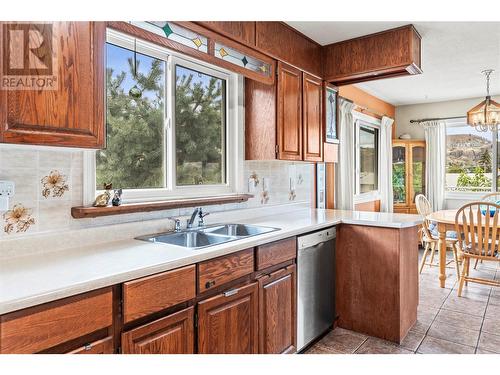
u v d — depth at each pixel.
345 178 4.46
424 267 4.49
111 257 1.46
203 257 1.54
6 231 1.44
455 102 5.83
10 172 1.46
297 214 3.04
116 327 1.24
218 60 2.07
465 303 3.22
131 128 2.03
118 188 1.97
